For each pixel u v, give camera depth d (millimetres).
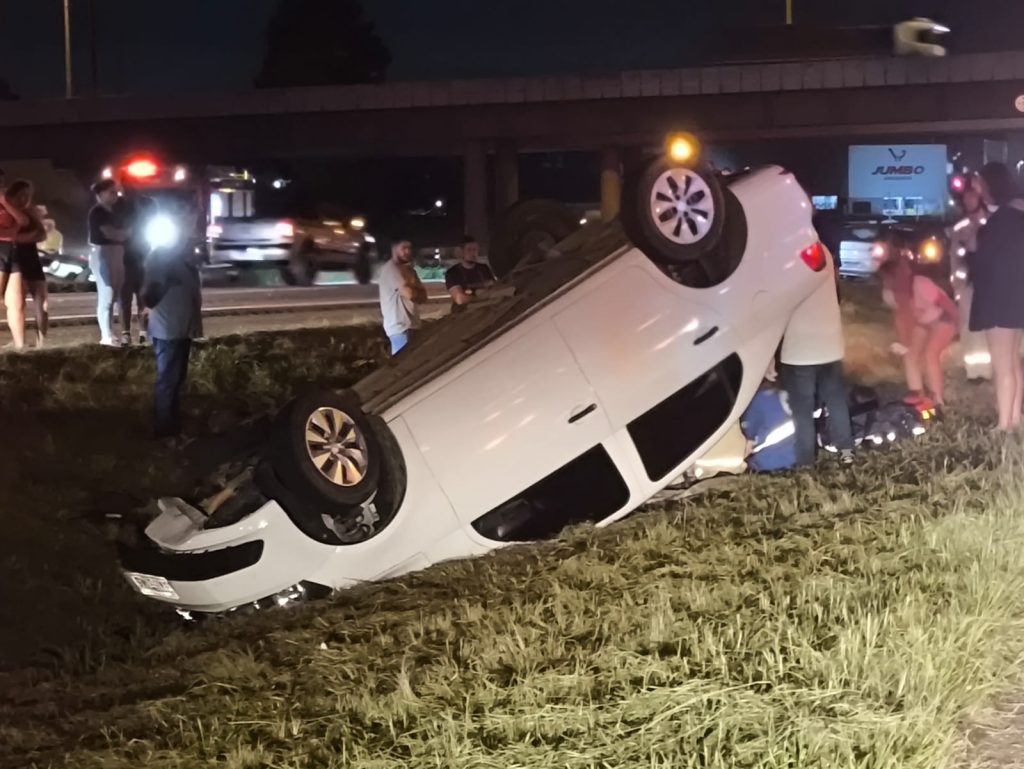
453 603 6508
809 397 8859
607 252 8141
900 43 51406
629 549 7102
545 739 4625
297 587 7195
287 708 5281
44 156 55062
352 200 76125
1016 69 47250
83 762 4961
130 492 9844
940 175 55281
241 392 14047
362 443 7047
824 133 54062
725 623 5617
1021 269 8977
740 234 8180
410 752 4633
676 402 7930
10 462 10031
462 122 52312
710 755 4324
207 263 31906
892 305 10914
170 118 53188
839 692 4676
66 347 15070
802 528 7254
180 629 7250
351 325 18281
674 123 50938
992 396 11117
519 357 7598
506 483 7473
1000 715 4684
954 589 5688
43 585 7711
